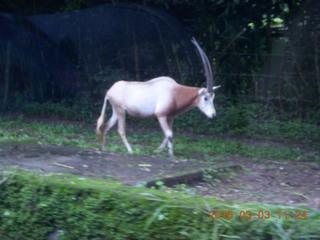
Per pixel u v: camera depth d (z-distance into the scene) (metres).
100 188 4.16
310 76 10.84
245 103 11.28
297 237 3.37
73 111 12.29
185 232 3.69
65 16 13.09
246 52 11.77
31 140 7.18
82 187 4.20
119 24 12.56
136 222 3.89
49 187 4.33
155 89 7.71
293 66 11.02
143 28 12.36
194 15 12.23
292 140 10.03
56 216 4.24
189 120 11.02
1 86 13.65
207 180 5.57
